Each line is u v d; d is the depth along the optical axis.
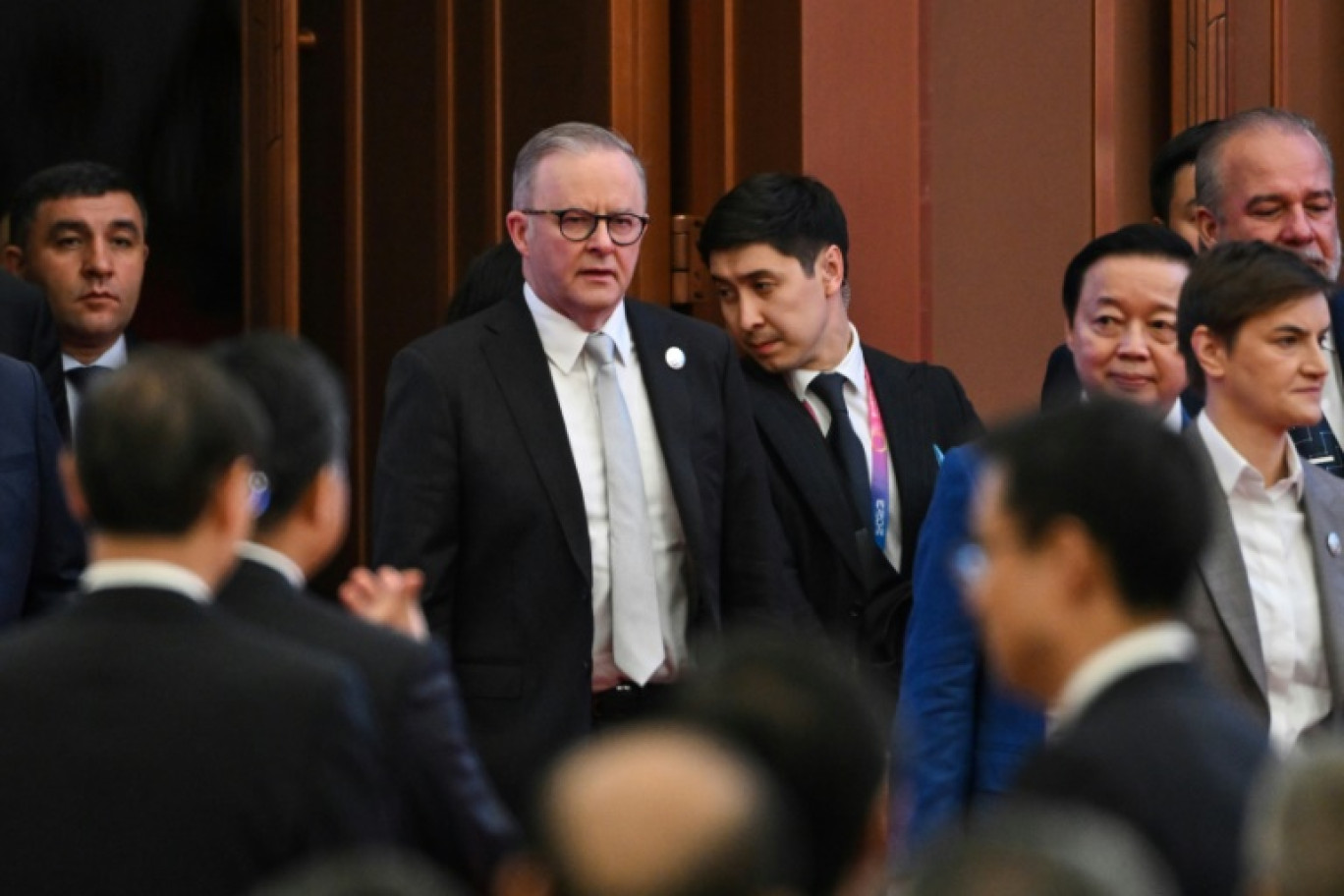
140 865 7.73
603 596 13.94
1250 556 12.37
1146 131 20.19
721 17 18.05
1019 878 4.58
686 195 18.23
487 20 18.14
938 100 18.52
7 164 18.44
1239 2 20.91
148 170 18.50
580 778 4.75
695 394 14.43
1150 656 7.89
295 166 18.31
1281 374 12.27
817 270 15.59
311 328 18.77
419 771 8.87
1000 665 8.20
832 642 15.16
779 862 4.71
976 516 8.33
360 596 10.23
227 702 7.91
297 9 18.38
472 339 14.07
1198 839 7.41
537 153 14.26
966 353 18.67
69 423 15.89
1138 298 14.17
